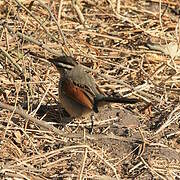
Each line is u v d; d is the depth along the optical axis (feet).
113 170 35.65
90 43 50.78
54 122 41.68
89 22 53.42
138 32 52.80
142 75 47.03
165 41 49.57
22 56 43.60
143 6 57.62
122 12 55.72
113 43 51.29
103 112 43.21
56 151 37.24
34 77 44.83
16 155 37.47
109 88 45.50
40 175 35.50
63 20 52.80
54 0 54.49
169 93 45.27
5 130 38.29
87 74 41.57
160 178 36.52
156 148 39.47
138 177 36.63
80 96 40.45
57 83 45.06
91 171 36.73
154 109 43.91
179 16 55.77
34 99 43.27
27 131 39.60
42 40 49.03
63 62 41.52
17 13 46.88
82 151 38.34
